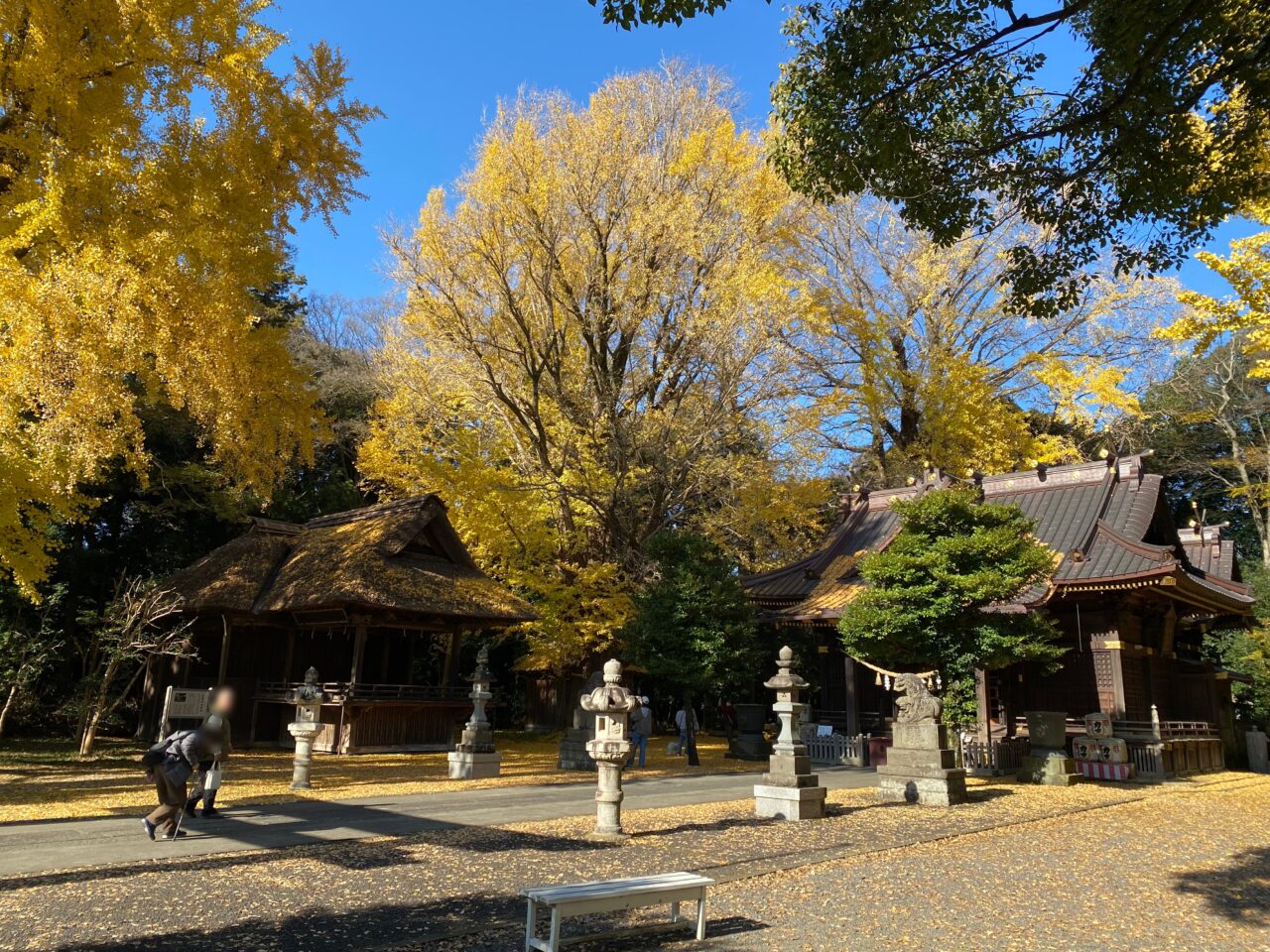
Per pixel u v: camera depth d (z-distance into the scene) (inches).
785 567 1041.5
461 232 876.6
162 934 215.0
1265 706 1083.3
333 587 784.3
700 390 935.7
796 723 456.4
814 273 1197.1
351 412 1311.5
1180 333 662.5
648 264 944.9
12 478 390.0
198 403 467.5
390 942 213.3
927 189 353.1
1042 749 687.1
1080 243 364.5
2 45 432.8
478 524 911.7
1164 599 825.5
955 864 338.6
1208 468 1441.9
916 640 589.3
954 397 1104.8
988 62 323.6
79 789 506.6
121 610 759.7
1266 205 600.4
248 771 635.5
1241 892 296.8
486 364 889.5
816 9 323.3
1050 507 890.1
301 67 538.9
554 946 202.8
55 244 450.0
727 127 931.3
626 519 959.0
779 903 268.8
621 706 382.3
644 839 369.7
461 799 491.2
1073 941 233.3
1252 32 288.4
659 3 272.7
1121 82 323.6
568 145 911.0
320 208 551.5
